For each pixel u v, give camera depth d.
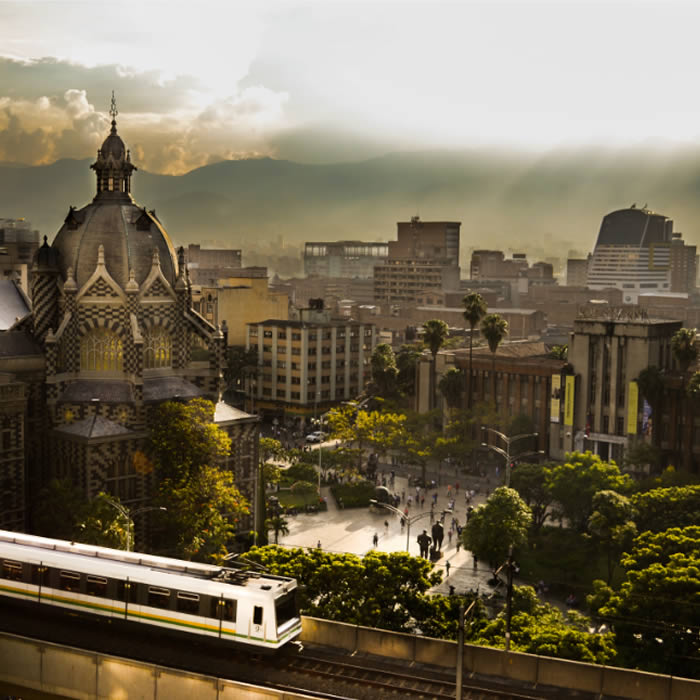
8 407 98.81
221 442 105.69
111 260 110.56
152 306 112.62
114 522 84.25
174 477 103.56
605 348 170.88
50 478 107.06
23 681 54.53
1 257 179.75
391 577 71.94
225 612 55.31
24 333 109.31
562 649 65.12
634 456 153.88
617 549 105.81
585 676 54.44
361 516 134.75
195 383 117.56
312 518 133.38
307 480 142.38
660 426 163.88
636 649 75.38
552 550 117.56
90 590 59.50
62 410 107.06
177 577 57.12
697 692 52.50
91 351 110.56
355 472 150.00
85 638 58.97
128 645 57.84
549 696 53.44
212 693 49.69
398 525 130.12
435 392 192.25
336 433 160.75
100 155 114.31
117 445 104.19
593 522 107.12
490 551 99.94
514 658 55.84
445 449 155.50
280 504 135.75
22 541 63.69
